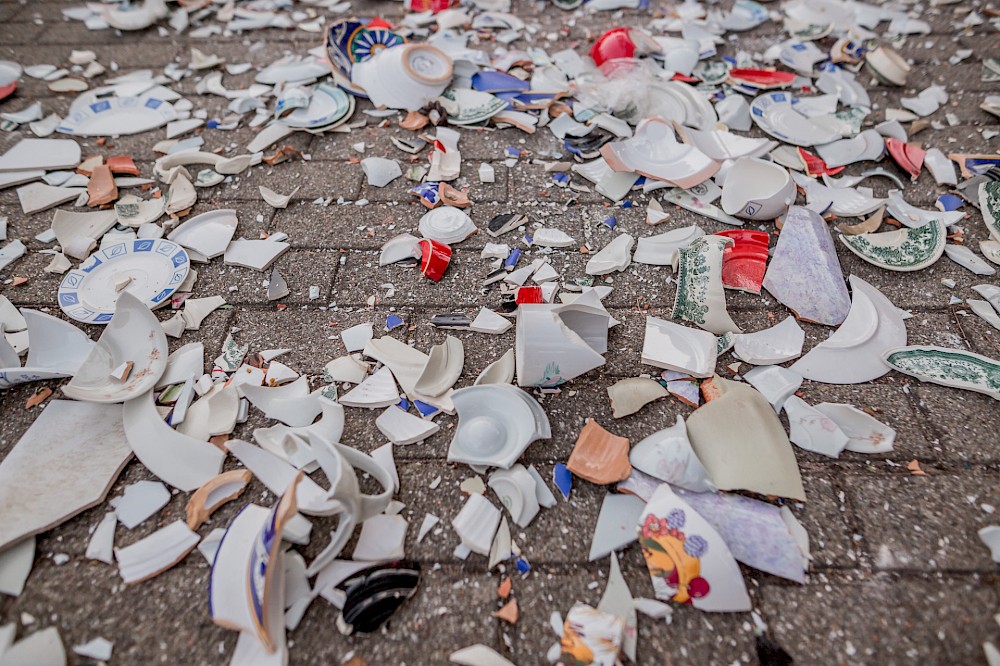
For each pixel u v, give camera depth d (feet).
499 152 8.40
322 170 8.21
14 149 8.38
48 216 7.66
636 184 7.87
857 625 4.48
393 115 9.00
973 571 4.71
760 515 4.92
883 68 9.14
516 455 5.11
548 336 5.53
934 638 4.41
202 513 5.01
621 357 6.14
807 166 7.97
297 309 6.62
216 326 6.46
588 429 5.43
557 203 7.71
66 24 10.99
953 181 7.73
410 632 4.48
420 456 5.43
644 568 4.78
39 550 4.89
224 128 8.84
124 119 9.02
